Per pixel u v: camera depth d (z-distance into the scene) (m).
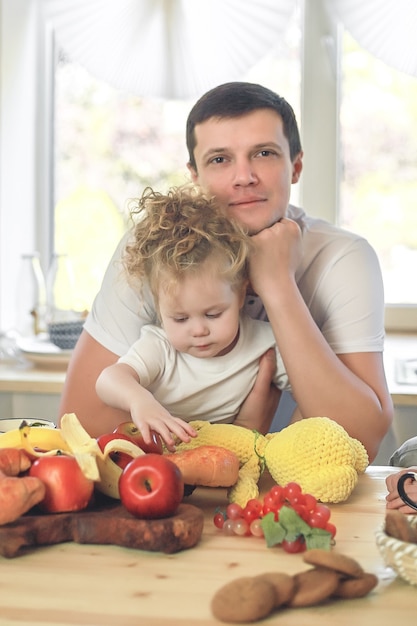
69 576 0.77
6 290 2.45
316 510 0.86
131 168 2.53
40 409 1.94
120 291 1.41
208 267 1.18
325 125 2.40
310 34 2.38
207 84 2.30
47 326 2.17
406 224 2.42
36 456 0.90
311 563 0.72
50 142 2.55
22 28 2.43
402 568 0.74
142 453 0.91
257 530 0.86
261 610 0.68
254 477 1.05
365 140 2.41
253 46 2.28
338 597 0.73
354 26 2.23
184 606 0.71
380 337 1.40
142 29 2.29
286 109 1.39
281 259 1.30
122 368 1.23
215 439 1.07
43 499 0.86
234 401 1.31
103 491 0.91
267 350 1.32
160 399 1.29
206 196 1.29
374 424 1.31
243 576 0.77
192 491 1.00
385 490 1.04
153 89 2.32
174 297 1.19
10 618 0.68
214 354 1.25
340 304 1.38
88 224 2.56
